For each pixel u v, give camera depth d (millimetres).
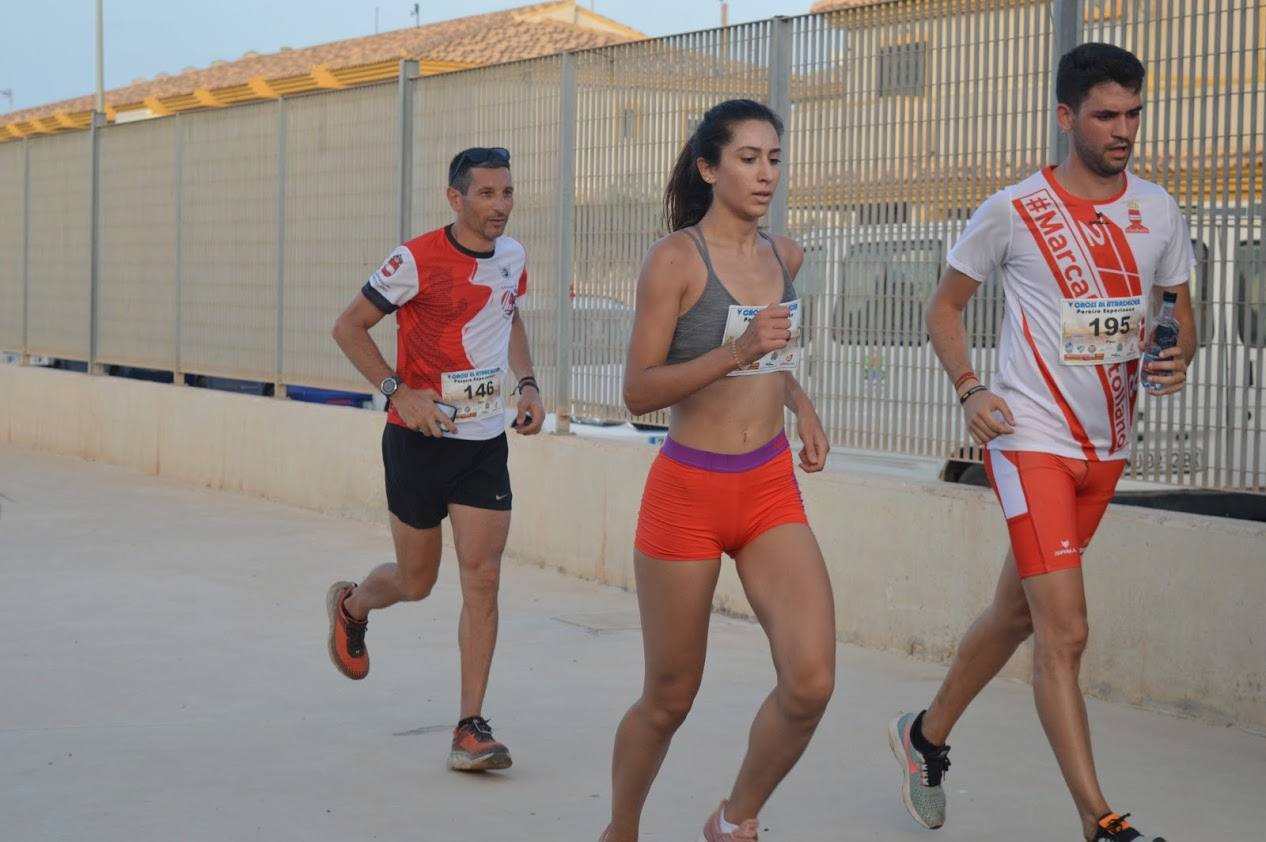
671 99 10852
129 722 7520
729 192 4934
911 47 9125
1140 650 7656
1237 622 7234
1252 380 7488
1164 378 5516
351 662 7629
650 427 12914
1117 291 5438
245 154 16234
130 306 18656
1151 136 7848
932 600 8750
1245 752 6914
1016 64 8555
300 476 14938
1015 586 5609
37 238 21031
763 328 4617
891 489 8969
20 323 21547
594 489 11281
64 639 9391
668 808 6195
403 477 7062
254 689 8195
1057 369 5461
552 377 12023
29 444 20609
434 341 6988
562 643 9273
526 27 36938
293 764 6812
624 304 11328
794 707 4699
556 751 7039
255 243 16062
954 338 5664
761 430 4957
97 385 18828
